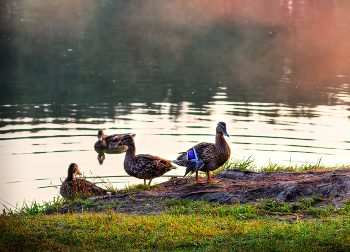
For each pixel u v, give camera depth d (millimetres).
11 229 7609
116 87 28266
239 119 20672
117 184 12797
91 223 7941
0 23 56031
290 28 55656
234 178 11141
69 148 16656
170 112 22047
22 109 22484
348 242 6398
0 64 35000
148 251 6676
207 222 7801
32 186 12523
